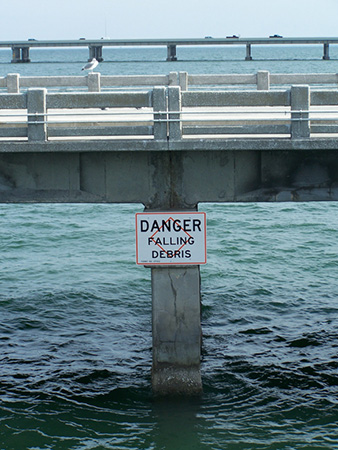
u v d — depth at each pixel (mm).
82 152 12367
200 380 13109
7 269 21516
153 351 12961
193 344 12867
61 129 12188
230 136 12953
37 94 12070
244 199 12500
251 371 14695
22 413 13086
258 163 12406
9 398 13672
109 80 19547
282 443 11992
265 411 13070
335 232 25562
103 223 27812
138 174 12453
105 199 12531
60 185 12484
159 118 12023
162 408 13062
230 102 12180
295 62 172375
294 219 27828
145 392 13820
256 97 12125
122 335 16750
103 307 18469
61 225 27484
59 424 12680
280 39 155375
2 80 19297
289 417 12883
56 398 13656
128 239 25125
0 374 14672
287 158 12367
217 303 18562
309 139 11859
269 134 12625
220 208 30359
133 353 15742
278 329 16969
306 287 19719
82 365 15133
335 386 14133
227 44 154875
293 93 12000
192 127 12250
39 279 20594
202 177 12422
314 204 30875
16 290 19625
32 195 12516
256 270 21172
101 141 11875
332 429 12492
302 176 12422
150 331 16984
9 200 12523
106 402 13461
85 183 12492
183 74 19547
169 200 12516
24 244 24531
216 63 173500
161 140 11898
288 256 22531
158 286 12609
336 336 16531
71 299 18984
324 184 12414
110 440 12133
